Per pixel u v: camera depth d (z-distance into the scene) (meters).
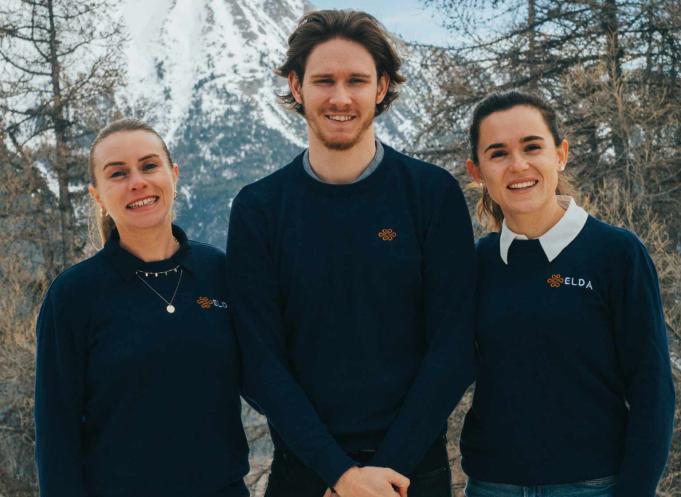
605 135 13.59
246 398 2.95
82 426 2.73
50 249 18.33
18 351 14.58
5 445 16.41
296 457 2.69
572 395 2.61
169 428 2.65
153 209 2.80
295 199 2.78
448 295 2.71
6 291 15.95
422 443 2.55
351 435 2.63
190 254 2.88
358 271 2.68
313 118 2.72
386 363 2.67
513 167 2.73
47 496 2.65
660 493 9.77
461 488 11.05
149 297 2.75
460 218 2.77
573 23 13.98
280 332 2.74
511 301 2.70
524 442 2.63
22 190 18.20
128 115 20.00
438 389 2.58
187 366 2.69
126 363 2.64
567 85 12.85
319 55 2.69
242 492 2.81
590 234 2.70
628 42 13.43
